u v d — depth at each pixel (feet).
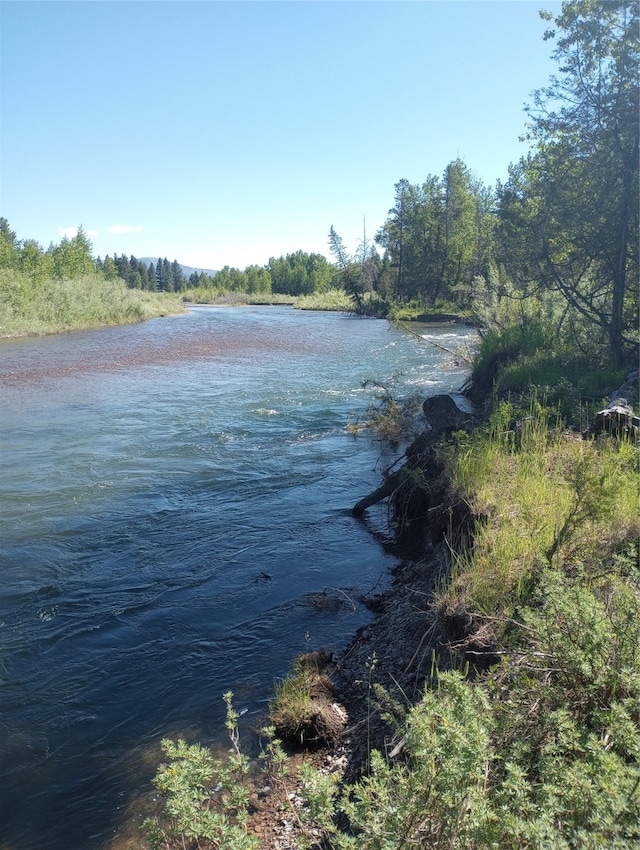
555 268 52.21
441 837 8.34
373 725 15.06
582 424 28.40
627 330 47.44
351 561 24.93
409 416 42.34
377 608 21.24
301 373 71.77
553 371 41.93
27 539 27.25
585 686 10.82
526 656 12.21
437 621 16.69
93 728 15.98
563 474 19.99
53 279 172.04
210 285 445.37
